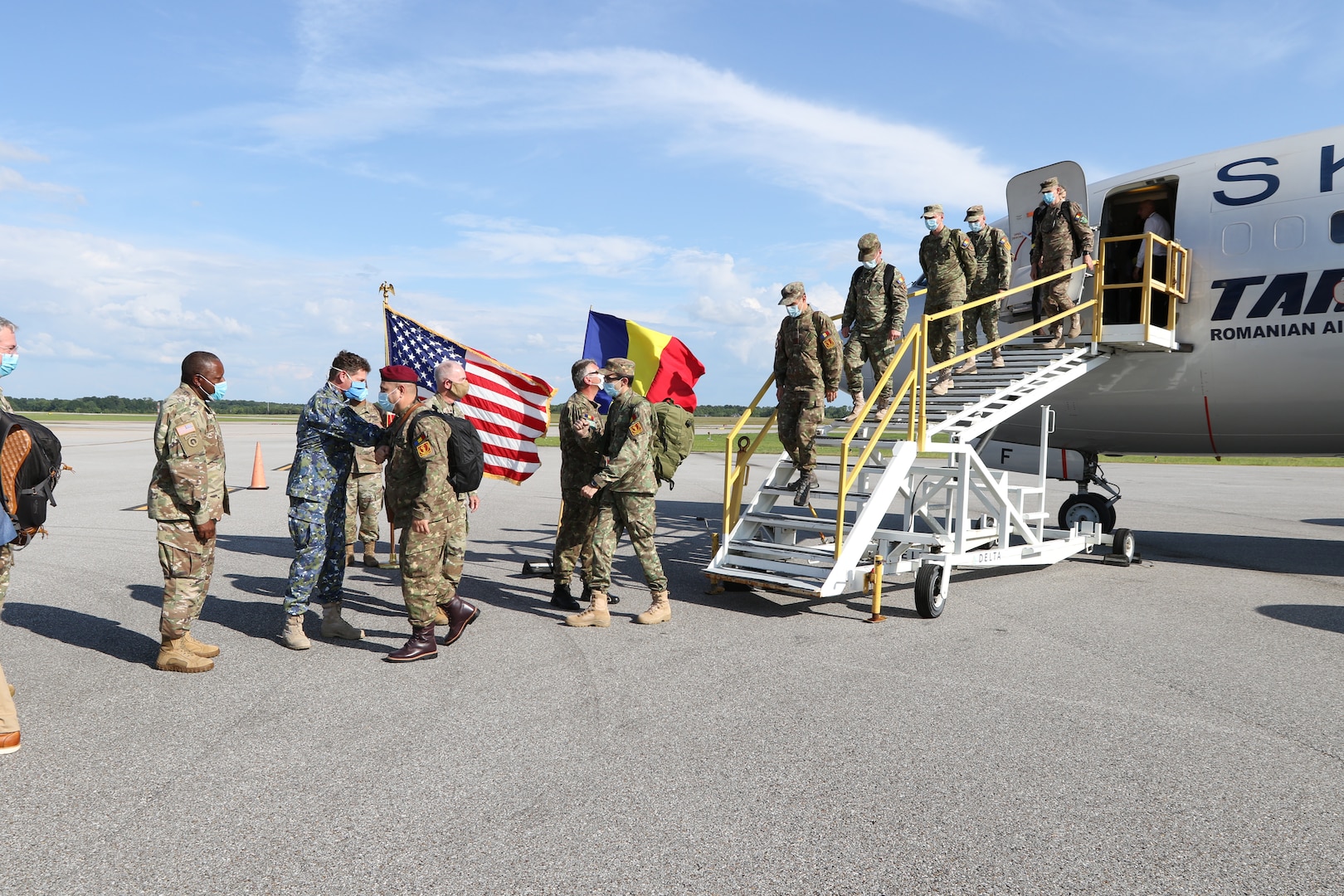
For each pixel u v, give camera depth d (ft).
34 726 13.30
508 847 9.66
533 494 54.95
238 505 43.14
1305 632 20.48
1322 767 12.25
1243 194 28.66
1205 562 31.73
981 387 27.58
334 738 12.96
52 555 28.09
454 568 18.08
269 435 161.48
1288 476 81.35
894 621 21.48
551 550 32.07
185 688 15.21
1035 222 29.55
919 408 23.71
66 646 17.58
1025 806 10.87
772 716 14.16
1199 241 29.19
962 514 23.90
